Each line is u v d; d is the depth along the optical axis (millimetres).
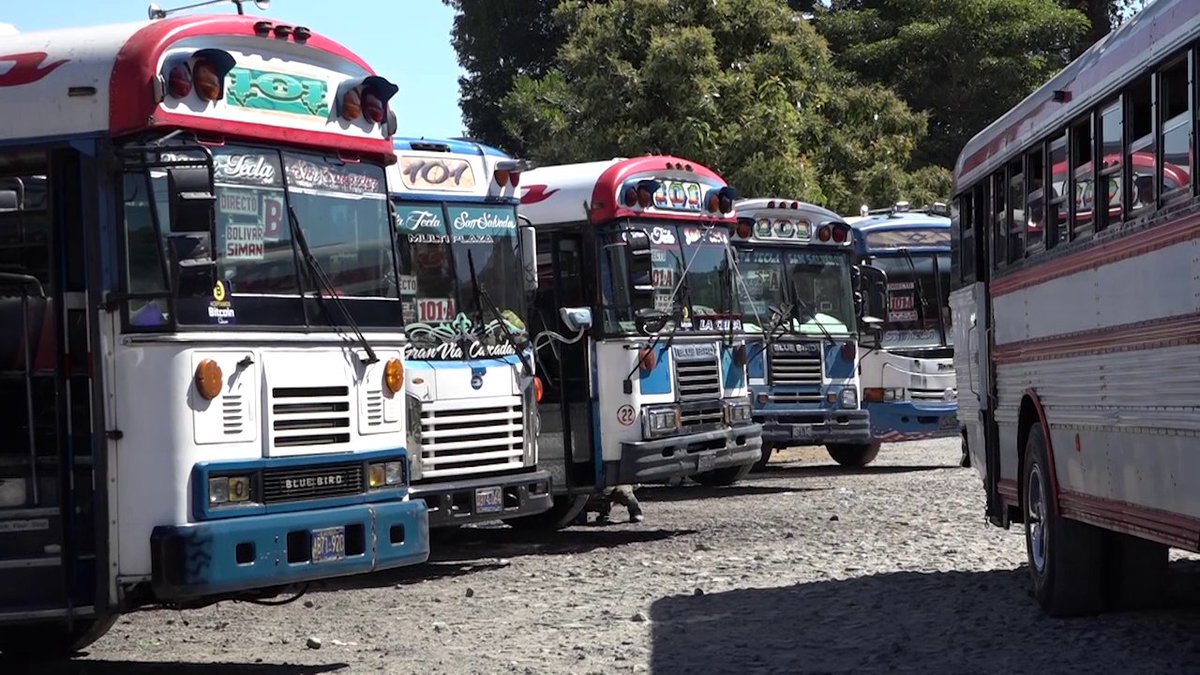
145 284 9188
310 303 10062
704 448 17734
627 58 32719
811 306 23828
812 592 12328
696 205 18156
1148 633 9898
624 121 31875
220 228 9570
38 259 9312
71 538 9203
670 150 31188
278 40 10102
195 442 9234
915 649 9758
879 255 25766
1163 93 8453
